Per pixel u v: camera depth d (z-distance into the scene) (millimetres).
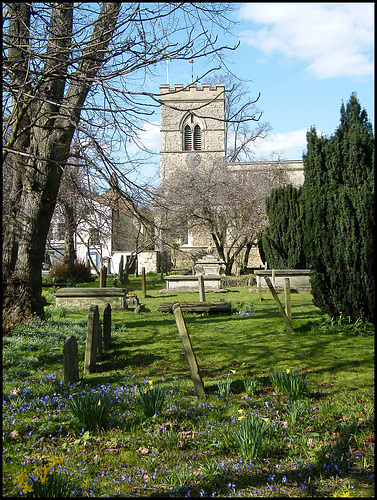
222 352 8273
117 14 7055
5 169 10258
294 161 39469
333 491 3600
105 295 13758
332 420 4941
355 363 7215
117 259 37031
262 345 8688
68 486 3529
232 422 4887
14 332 9125
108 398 5102
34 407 5410
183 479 3838
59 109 8812
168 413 5234
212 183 28781
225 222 29000
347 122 9953
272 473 3891
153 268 34531
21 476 3324
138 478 3889
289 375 5844
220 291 18562
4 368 7051
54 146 9562
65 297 13852
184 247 35938
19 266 9773
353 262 9289
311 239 9859
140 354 8242
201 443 4477
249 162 37281
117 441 4574
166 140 43594
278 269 19562
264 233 20719
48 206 9961
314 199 9688
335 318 9906
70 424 4898
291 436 4539
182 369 7312
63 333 9484
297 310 12797
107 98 7828
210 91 43406
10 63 6617
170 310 13141
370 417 4809
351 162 9539
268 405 5457
